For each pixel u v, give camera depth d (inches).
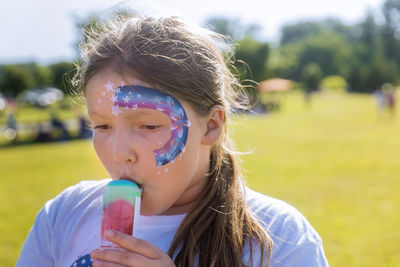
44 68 2128.4
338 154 454.9
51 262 58.1
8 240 204.5
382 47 3973.9
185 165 46.4
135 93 44.9
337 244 188.4
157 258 42.9
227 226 49.3
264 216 52.4
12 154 609.0
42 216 61.2
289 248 49.3
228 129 56.9
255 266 48.3
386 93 1072.2
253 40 1800.0
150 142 45.2
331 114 1155.9
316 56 3848.4
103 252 42.7
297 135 668.1
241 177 56.6
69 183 350.9
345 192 281.1
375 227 209.3
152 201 46.2
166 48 46.4
